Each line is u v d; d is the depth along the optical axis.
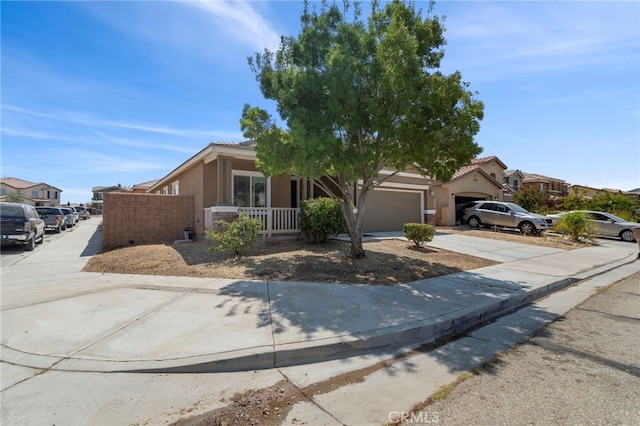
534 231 17.73
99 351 3.68
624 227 17.25
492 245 13.43
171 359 3.46
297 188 15.71
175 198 13.72
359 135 8.13
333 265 8.34
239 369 3.47
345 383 3.20
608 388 3.07
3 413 2.60
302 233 12.16
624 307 5.88
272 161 7.49
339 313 4.96
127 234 12.71
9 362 3.46
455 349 4.06
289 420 2.58
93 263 9.19
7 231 11.88
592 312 5.57
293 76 7.64
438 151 7.84
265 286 6.53
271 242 11.70
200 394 2.96
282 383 3.20
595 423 2.52
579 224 15.41
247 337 4.02
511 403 2.81
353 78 7.25
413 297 5.95
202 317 4.75
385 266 8.45
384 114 7.31
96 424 2.49
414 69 6.93
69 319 4.70
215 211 11.29
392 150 7.50
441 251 11.45
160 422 2.54
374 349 4.05
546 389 3.05
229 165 11.77
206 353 3.58
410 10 7.61
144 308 5.19
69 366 3.38
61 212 20.97
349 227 9.35
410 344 4.25
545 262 10.22
